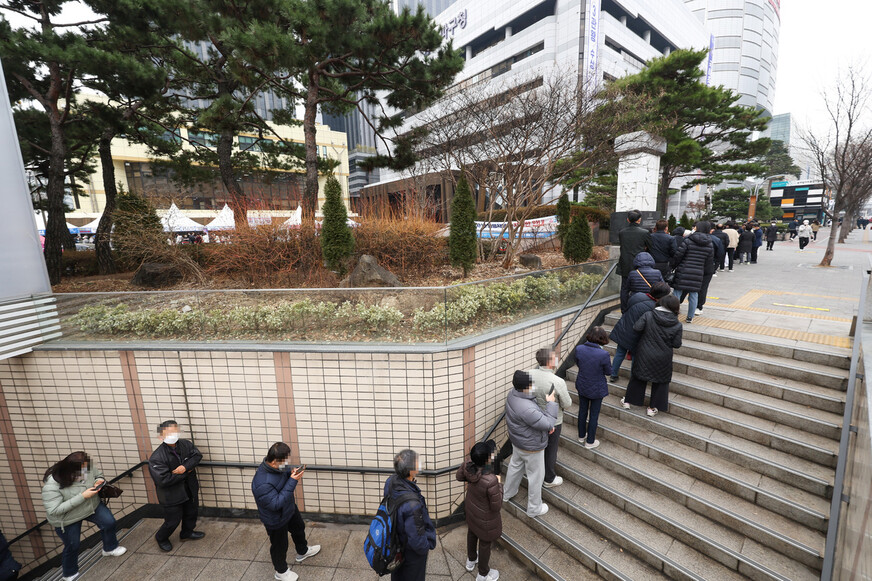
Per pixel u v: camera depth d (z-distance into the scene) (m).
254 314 4.89
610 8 37.72
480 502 3.63
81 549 5.61
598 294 7.23
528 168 10.55
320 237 7.52
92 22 9.73
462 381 4.68
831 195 23.83
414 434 4.70
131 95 9.17
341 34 8.05
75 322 5.05
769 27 70.56
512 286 5.55
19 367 5.18
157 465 4.40
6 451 5.46
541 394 4.20
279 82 10.74
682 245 6.36
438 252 8.41
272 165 16.55
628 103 9.87
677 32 46.00
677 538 3.75
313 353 4.65
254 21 7.30
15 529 5.71
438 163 13.15
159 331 5.06
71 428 5.27
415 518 2.98
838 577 2.09
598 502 4.31
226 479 5.15
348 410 4.75
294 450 4.95
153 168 15.82
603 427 4.96
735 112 16.95
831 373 4.51
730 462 4.16
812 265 13.26
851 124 11.88
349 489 4.97
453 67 9.47
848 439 3.09
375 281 6.61
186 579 4.30
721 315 6.73
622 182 12.09
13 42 7.54
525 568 4.07
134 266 11.27
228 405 4.93
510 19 40.06
